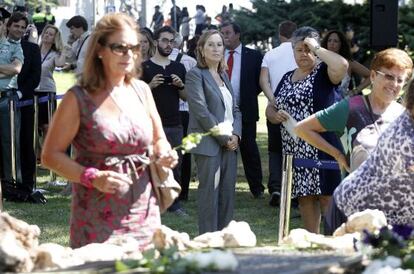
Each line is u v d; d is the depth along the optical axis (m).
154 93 10.21
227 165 8.45
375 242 4.10
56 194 11.80
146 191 5.14
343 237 4.57
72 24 14.12
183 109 11.38
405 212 5.50
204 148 8.31
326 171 7.74
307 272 3.50
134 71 5.22
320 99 7.82
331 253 4.09
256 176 11.64
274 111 8.09
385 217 5.21
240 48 11.31
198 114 8.33
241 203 11.28
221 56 8.49
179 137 10.36
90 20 26.06
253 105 11.36
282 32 11.41
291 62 10.86
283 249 4.30
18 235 4.16
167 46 10.21
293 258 3.88
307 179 7.76
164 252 3.94
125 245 4.68
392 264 3.81
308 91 7.85
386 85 6.09
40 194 11.18
